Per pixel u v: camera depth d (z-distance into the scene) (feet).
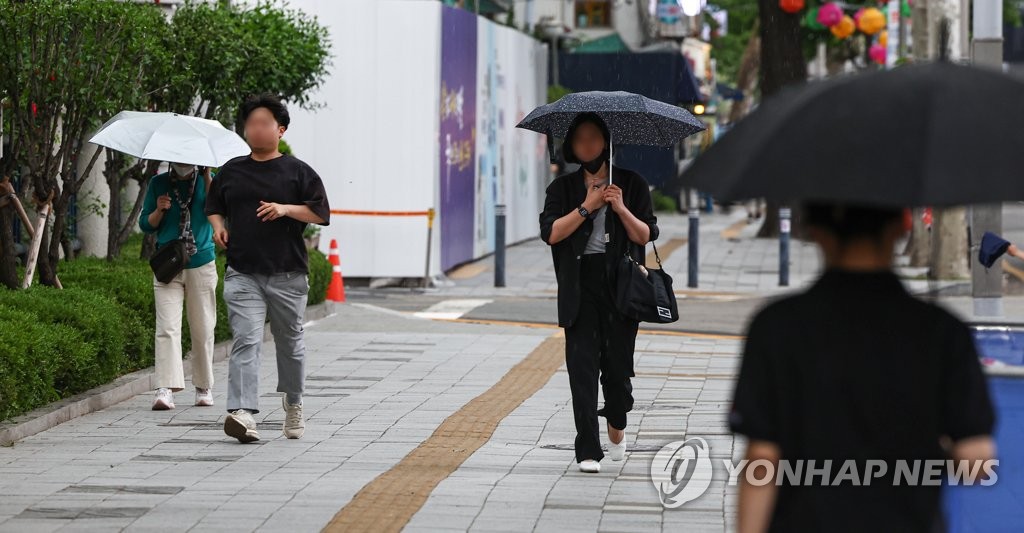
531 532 48.19
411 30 157.99
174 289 76.07
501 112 205.36
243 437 65.31
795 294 25.59
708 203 353.10
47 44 81.51
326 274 128.16
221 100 105.29
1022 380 46.42
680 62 252.21
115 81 86.33
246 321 65.05
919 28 168.96
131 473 58.39
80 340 75.10
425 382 87.56
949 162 22.85
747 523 25.03
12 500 52.70
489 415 74.74
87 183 117.08
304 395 81.92
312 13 156.46
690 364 97.66
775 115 24.84
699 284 171.22
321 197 64.85
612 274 56.80
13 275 83.10
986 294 94.32
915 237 183.52
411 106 158.40
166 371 75.72
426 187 159.22
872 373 24.40
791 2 211.00
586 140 57.11
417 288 159.33
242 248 64.69
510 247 220.23
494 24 198.29
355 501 52.85
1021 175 22.81
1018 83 24.21
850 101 23.99
